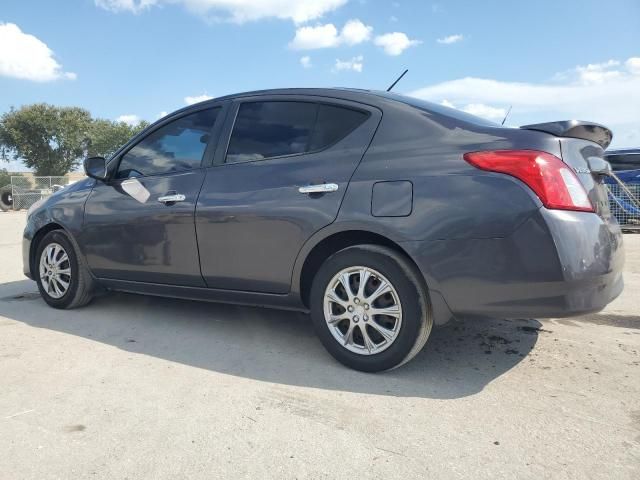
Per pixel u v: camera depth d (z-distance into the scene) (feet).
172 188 12.76
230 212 11.55
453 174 9.26
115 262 13.91
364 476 6.86
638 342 12.03
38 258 15.62
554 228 8.55
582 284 8.71
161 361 11.01
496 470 6.96
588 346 11.76
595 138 10.36
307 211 10.53
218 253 11.85
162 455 7.38
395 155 9.96
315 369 10.53
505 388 9.55
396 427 8.13
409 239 9.43
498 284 8.87
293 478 6.84
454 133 9.71
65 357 11.24
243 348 11.82
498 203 8.80
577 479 6.75
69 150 154.61
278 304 11.50
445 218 9.16
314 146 11.07
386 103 10.61
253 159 11.82
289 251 10.84
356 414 8.57
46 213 15.42
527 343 11.98
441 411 8.65
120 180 14.10
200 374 10.30
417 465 7.09
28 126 147.02
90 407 8.84
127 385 9.75
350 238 10.49
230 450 7.50
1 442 7.76
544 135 9.25
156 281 13.30
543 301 8.72
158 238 12.90
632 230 33.96
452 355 11.23
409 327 9.66
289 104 11.76
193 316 14.43
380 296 9.96
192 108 13.38
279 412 8.65
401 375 10.18
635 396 9.18
